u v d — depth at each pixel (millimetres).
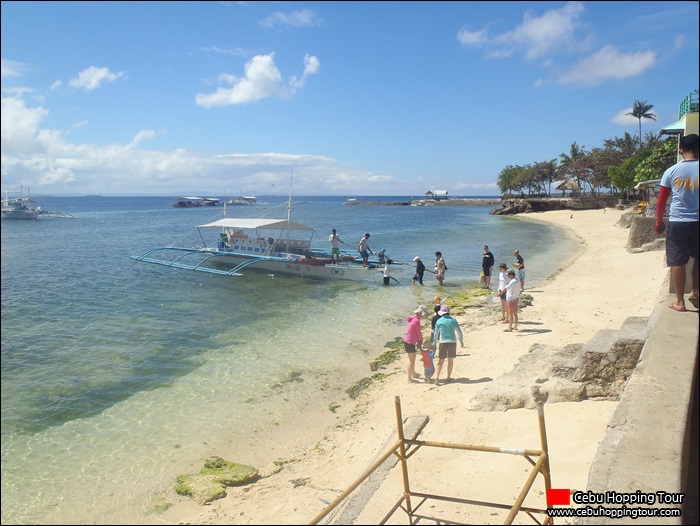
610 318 14055
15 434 8922
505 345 12383
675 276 5730
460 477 6016
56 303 20219
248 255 27719
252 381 11344
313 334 15102
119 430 9086
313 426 9117
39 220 93062
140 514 6633
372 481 6199
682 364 4453
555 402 7609
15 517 6609
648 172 44344
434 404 9000
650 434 3494
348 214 107438
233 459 8047
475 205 160125
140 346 14172
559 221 66000
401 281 24469
